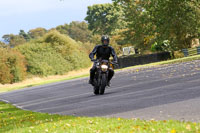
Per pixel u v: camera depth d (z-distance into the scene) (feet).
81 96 194.18
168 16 467.52
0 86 631.15
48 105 175.83
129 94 162.09
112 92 186.19
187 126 69.62
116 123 86.89
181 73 237.04
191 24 490.49
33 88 394.11
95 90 184.96
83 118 105.40
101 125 86.12
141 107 114.83
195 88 146.20
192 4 495.00
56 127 94.43
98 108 128.57
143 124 80.74
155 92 153.69
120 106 124.67
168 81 197.36
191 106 102.01
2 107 203.82
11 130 102.58
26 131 95.50
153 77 245.45
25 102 217.56
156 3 491.31
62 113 132.26
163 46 638.12
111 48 178.70
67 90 264.72
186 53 579.48
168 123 77.46
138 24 560.20
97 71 179.63
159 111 101.35
